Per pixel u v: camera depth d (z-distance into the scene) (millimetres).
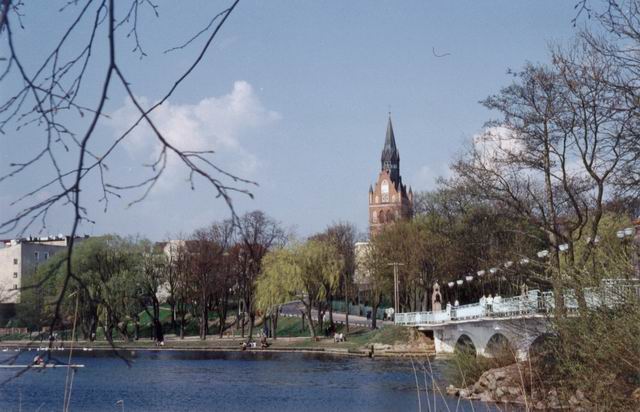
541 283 26266
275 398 47562
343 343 94688
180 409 43469
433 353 76688
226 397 48688
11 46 2854
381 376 58781
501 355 37969
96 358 79875
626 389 17422
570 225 41969
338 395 47812
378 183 190500
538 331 21656
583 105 29531
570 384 18672
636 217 25703
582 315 18297
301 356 85562
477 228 65188
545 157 39062
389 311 100375
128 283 75000
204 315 108438
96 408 43906
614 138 22672
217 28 3236
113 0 2977
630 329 16859
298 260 96938
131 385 56250
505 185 41406
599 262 19922
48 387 54500
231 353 91938
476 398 34719
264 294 95938
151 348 97750
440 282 82750
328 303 110062
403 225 91375
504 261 49469
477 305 62625
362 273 101812
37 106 3057
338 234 111625
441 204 77062
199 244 104938
